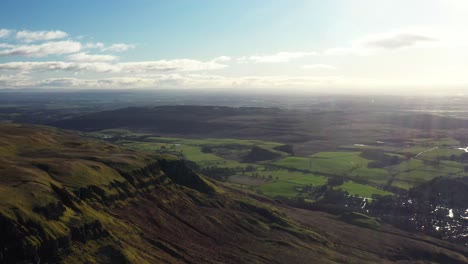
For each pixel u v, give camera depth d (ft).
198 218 537.65
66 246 333.83
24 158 488.02
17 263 294.05
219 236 512.63
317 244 568.41
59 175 442.50
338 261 517.55
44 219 336.90
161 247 426.92
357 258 543.39
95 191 448.24
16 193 347.77
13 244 298.97
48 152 561.43
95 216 400.47
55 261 319.68
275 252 504.43
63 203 386.93
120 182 501.15
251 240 527.40
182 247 444.55
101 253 354.95
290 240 556.10
